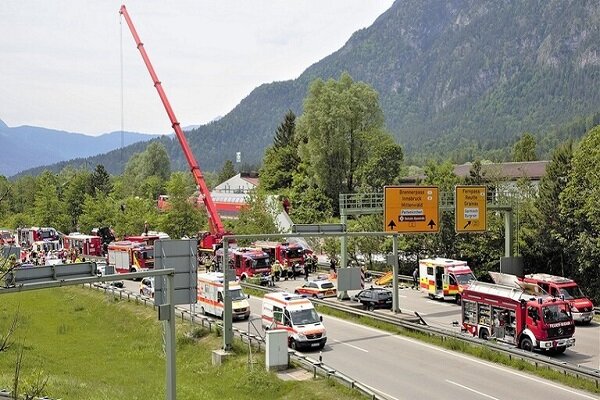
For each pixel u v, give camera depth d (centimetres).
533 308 3306
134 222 9750
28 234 10044
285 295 3831
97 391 2889
